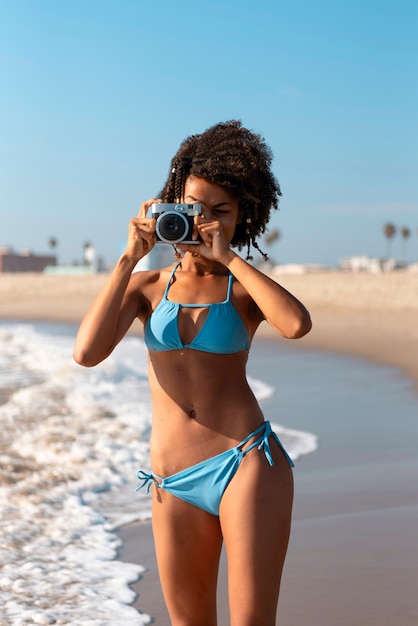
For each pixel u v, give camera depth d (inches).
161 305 123.3
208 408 119.6
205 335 119.3
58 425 354.3
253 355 657.0
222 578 183.3
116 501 249.1
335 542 201.3
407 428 345.1
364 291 1534.2
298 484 259.8
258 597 111.8
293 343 749.9
